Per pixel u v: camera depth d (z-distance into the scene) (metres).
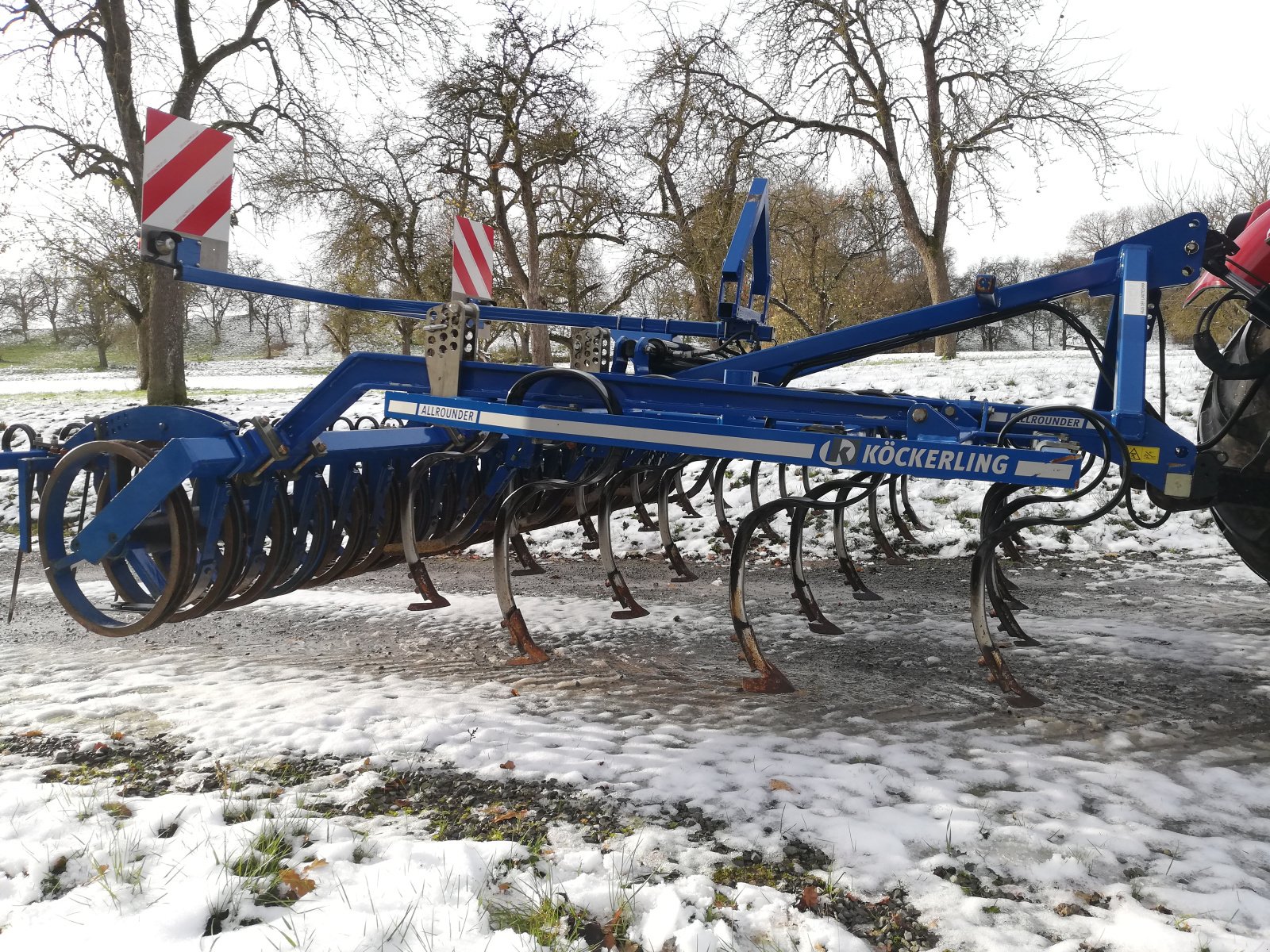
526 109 19.03
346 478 4.16
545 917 2.04
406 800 2.69
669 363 4.37
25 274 59.03
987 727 3.26
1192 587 5.57
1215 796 2.69
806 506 3.42
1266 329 3.47
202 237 3.77
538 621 5.03
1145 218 50.06
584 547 7.46
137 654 4.61
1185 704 3.47
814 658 4.18
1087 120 19.03
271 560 3.76
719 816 2.54
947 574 6.11
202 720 3.42
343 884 2.18
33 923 2.02
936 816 2.52
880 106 20.58
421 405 3.60
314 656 4.45
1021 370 13.98
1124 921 2.02
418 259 22.83
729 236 19.69
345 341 38.78
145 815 2.53
